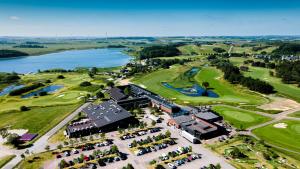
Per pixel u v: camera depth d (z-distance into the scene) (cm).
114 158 10225
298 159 10194
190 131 12656
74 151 10819
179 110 16238
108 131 13325
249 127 13650
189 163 9925
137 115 15788
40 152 10994
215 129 12575
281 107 17225
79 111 16588
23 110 17100
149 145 11500
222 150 11000
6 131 13338
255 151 10831
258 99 19312
